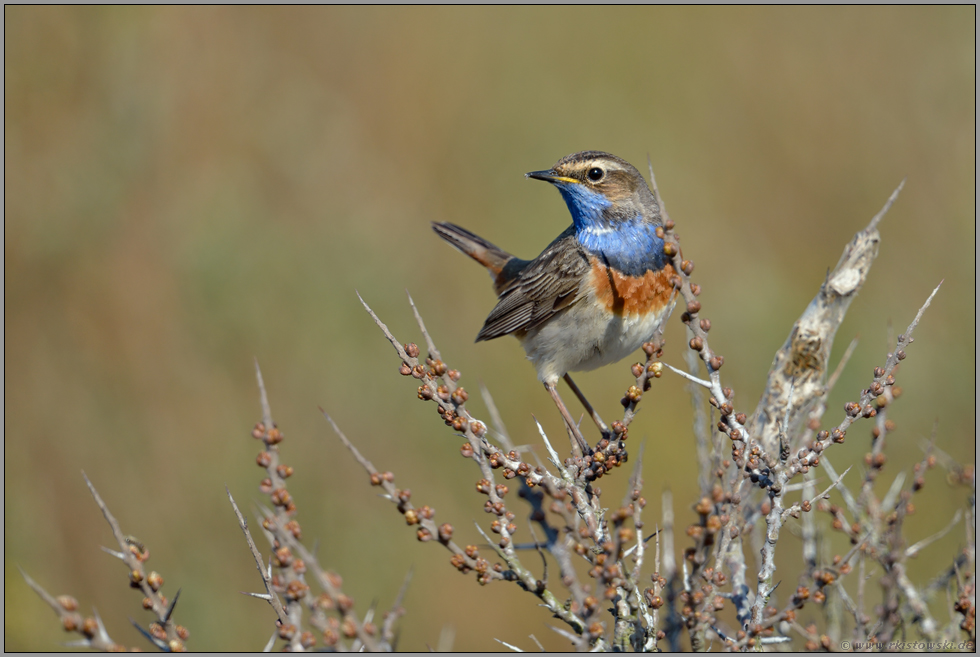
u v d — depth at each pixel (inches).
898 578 232.2
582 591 187.2
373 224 609.6
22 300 537.0
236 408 521.0
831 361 526.9
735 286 599.8
